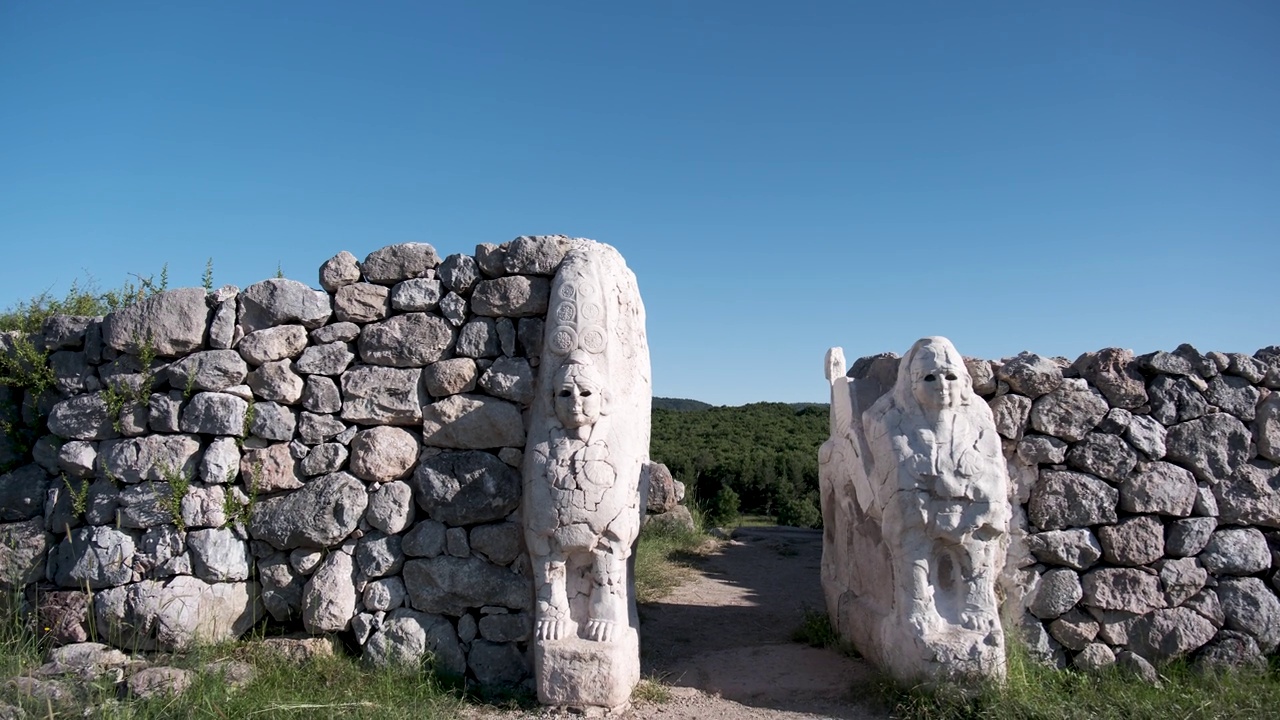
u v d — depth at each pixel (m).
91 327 4.88
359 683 4.18
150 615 4.36
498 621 4.44
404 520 4.52
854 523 5.07
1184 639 4.40
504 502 4.50
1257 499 4.55
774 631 5.84
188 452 4.59
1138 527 4.52
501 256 4.71
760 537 9.70
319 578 4.47
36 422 4.89
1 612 4.55
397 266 4.78
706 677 4.72
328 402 4.64
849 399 5.11
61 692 3.73
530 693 4.29
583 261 4.60
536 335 4.65
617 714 4.08
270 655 4.36
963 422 4.29
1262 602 4.44
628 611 4.45
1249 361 4.68
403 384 4.64
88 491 4.66
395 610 4.48
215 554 4.47
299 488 4.61
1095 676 4.38
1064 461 4.64
